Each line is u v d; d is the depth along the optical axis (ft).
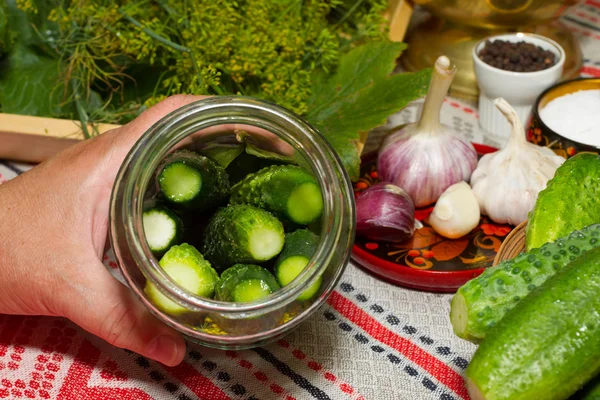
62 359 1.16
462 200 1.31
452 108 1.68
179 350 1.04
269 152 0.98
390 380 1.15
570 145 1.37
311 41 1.56
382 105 1.41
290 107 1.43
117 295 1.03
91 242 1.07
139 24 1.44
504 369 0.84
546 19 1.64
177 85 1.38
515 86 1.52
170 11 1.48
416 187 1.40
